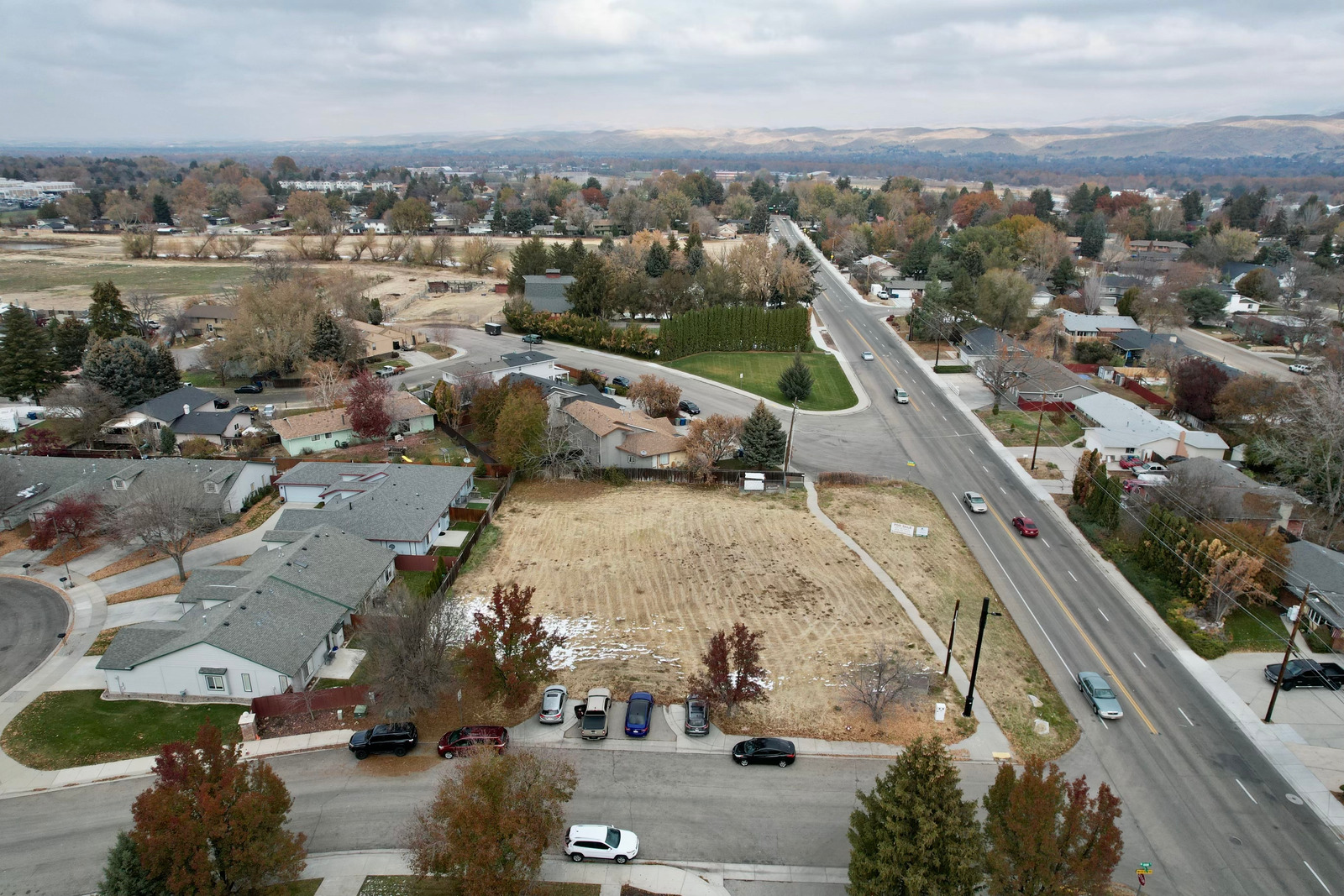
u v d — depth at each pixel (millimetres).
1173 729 40125
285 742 37938
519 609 39875
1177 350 97125
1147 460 73938
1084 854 26516
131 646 41469
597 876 30844
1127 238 197500
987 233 179875
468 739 36688
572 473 71000
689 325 109938
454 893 29859
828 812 34188
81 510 56281
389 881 30500
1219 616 47875
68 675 42938
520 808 28578
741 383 98312
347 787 35219
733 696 38844
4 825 33062
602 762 36875
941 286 128750
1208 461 62844
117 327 107438
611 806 34250
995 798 28141
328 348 98812
